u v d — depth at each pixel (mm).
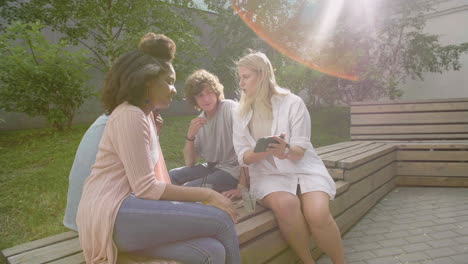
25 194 3254
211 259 1380
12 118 7375
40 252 1665
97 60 7652
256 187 2266
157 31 7281
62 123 6473
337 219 2791
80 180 1781
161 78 1505
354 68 8523
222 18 10133
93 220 1362
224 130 2531
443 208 3473
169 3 7773
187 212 1395
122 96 1459
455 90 9977
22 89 5898
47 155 4707
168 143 5773
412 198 3898
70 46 8133
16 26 5941
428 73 10609
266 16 9320
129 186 1437
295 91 8734
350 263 2410
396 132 5426
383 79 9398
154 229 1369
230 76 9516
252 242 1912
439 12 10070
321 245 2062
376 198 3770
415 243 2678
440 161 4324
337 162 3102
